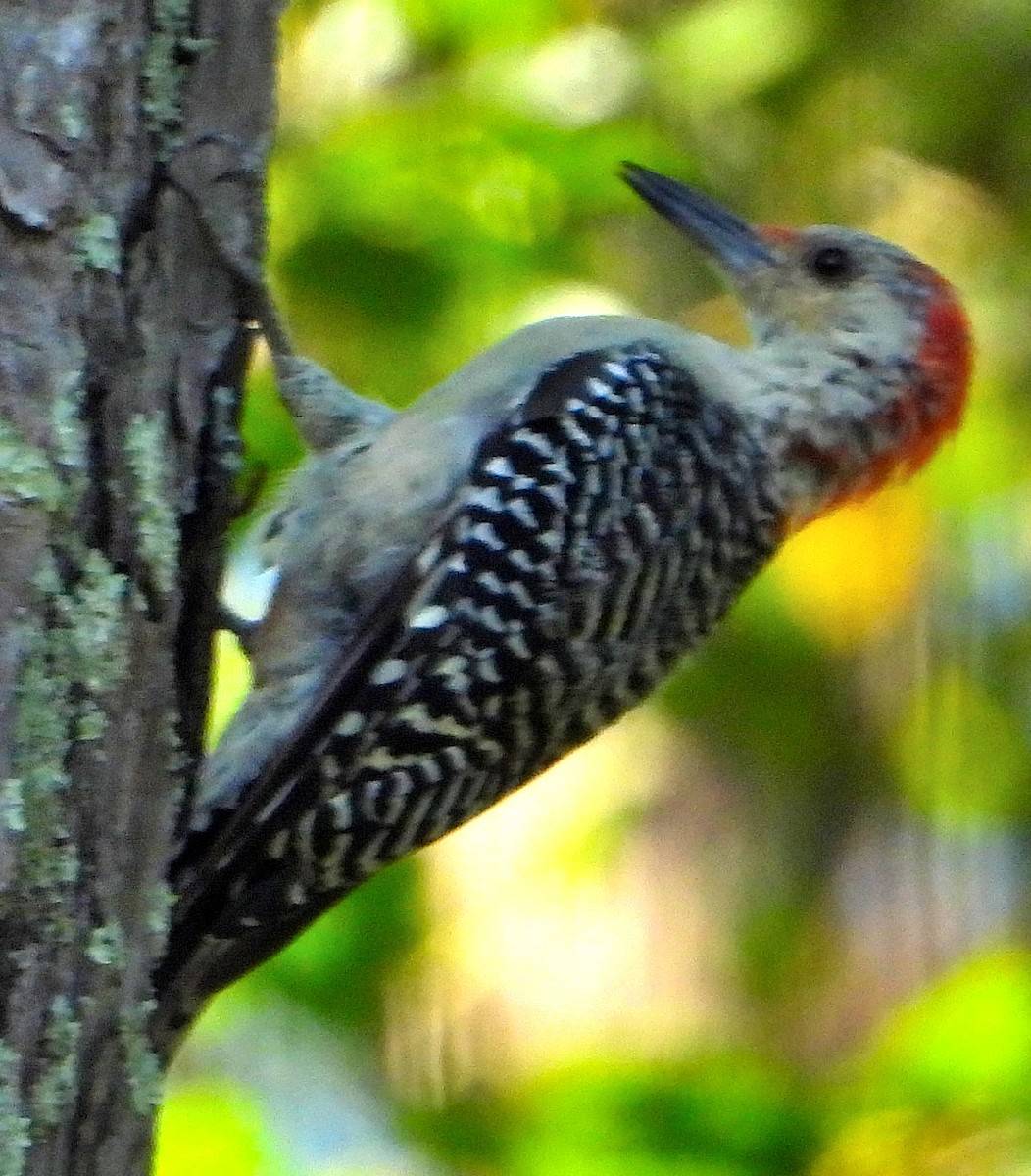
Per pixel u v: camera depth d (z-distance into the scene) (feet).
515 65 44.45
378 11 45.27
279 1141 38.06
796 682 48.49
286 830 26.43
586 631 28.40
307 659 27.25
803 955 49.83
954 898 50.49
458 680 27.53
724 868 50.03
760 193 49.37
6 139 22.02
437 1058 44.88
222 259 26.13
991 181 49.60
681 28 47.21
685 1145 37.63
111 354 23.12
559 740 29.22
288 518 28.12
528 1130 38.32
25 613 21.36
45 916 21.58
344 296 41.96
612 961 48.67
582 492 28.22
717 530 30.17
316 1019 39.78
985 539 49.29
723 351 31.73
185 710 25.62
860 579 47.11
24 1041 21.47
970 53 48.55
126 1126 23.30
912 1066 38.60
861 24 48.19
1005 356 48.14
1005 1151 37.99
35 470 21.62
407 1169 40.09
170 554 23.94
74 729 22.18
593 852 48.85
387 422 28.58
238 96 26.35
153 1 24.76
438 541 27.45
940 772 49.85
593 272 43.70
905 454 32.58
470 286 42.01
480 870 48.57
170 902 24.61
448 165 41.83
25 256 22.00
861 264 32.60
